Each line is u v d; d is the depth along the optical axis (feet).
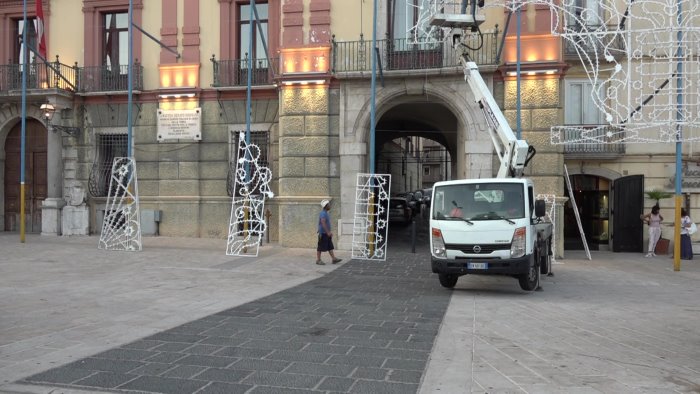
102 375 17.76
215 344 21.81
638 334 24.71
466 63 45.93
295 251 58.03
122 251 55.98
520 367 19.24
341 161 60.18
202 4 67.62
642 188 62.39
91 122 70.49
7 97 68.69
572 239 67.05
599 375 18.43
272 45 66.28
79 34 71.10
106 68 70.08
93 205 71.10
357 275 43.52
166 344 21.72
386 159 116.16
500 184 35.76
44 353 20.26
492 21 57.41
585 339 23.59
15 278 39.06
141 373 18.02
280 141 61.62
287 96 60.80
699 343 23.13
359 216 59.52
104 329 24.20
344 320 26.71
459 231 34.81
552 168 56.18
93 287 35.65
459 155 61.41
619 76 60.03
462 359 20.12
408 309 29.86
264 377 17.75
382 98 59.21
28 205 74.13
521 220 34.40
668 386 17.37
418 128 85.30
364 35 59.82
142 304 30.25
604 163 63.41
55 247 58.39
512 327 25.72
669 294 36.35
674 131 49.55
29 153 74.28
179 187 68.23
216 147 67.56
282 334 23.62
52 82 69.51
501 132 39.65
